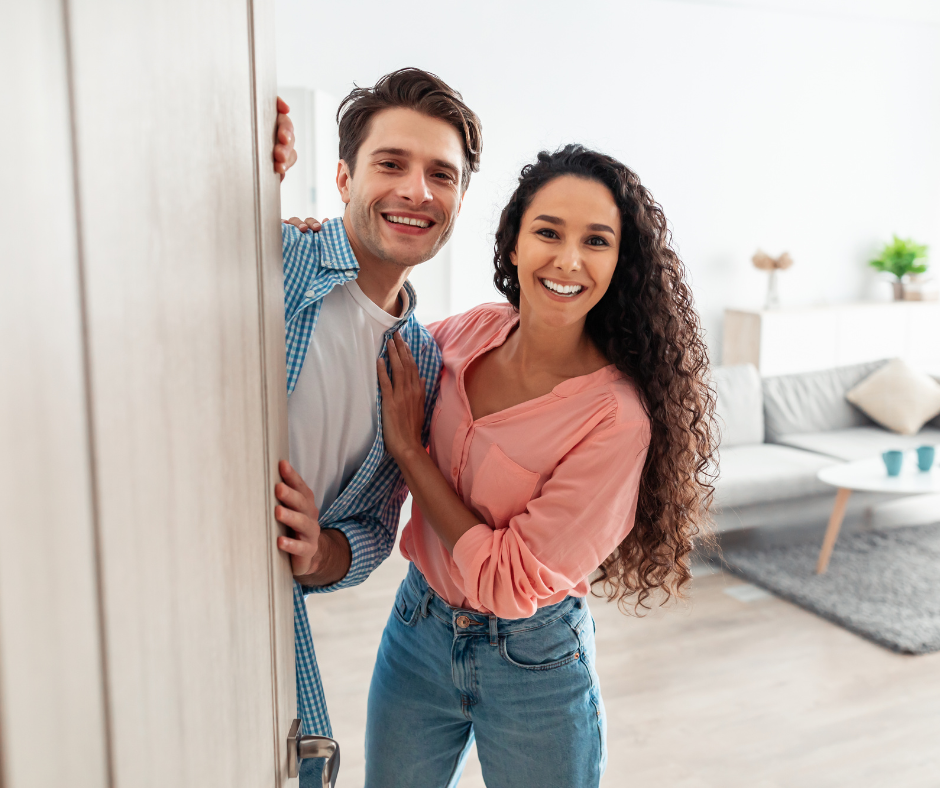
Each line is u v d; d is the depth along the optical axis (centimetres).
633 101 556
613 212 128
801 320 596
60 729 37
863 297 670
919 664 313
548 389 138
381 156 128
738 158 599
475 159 138
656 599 368
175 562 52
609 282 132
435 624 145
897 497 495
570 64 532
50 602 36
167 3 52
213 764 60
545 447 133
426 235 132
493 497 136
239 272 71
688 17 563
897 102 652
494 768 145
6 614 32
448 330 160
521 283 132
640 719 277
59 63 37
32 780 34
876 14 612
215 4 63
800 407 510
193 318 57
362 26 474
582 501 129
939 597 361
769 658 317
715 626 343
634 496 135
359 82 478
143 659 47
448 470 143
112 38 43
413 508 150
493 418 138
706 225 598
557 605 140
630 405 133
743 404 486
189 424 56
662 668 309
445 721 151
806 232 636
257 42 79
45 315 36
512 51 515
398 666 151
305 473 132
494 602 127
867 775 250
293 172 468
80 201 39
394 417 136
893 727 274
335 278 129
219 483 63
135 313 46
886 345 634
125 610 44
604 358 142
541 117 530
